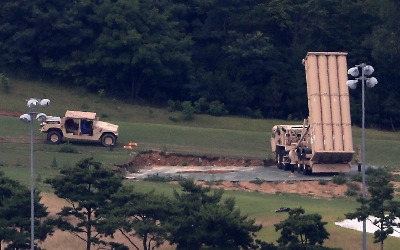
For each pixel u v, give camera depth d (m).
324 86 164.62
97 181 115.25
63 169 116.94
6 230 109.50
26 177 149.38
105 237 117.69
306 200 148.38
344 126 164.50
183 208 112.81
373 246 114.50
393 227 119.69
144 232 108.81
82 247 115.00
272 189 160.75
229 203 116.00
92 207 114.00
